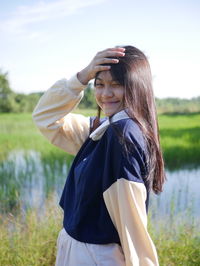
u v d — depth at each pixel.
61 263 1.59
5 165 8.72
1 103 28.09
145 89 1.49
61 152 9.90
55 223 3.41
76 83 1.70
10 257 3.14
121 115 1.46
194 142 10.27
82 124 1.88
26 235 3.53
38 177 7.64
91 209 1.50
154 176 1.58
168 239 3.43
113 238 1.46
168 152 9.27
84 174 1.50
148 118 1.49
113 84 1.50
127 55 1.50
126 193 1.37
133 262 1.39
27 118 19.98
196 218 4.34
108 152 1.42
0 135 13.47
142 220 1.39
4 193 6.09
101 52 1.53
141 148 1.40
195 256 3.15
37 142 11.85
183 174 8.05
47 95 1.79
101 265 1.45
